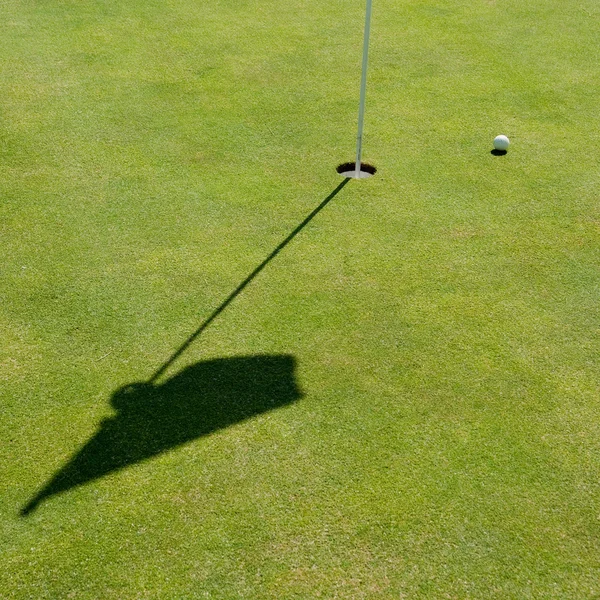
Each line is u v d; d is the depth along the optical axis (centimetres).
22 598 177
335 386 212
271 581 181
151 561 185
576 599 179
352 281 237
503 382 214
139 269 239
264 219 255
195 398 210
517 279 239
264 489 195
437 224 255
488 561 186
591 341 223
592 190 269
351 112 303
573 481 197
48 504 192
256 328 224
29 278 236
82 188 265
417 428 205
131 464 199
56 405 208
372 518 191
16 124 292
